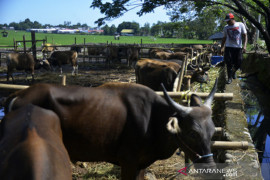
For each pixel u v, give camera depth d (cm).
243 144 397
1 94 963
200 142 278
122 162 303
